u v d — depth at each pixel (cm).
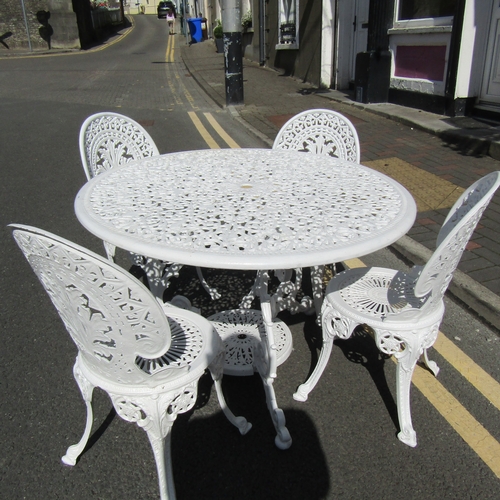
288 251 172
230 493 193
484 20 633
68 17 2264
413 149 588
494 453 207
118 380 174
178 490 195
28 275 352
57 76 1398
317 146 359
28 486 193
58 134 742
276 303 287
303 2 1095
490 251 350
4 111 905
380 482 196
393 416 228
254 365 251
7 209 466
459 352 267
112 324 157
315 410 232
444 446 211
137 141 351
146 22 4512
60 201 487
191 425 226
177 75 1443
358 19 936
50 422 224
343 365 263
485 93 660
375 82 809
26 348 273
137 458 206
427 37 709
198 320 212
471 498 188
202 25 2689
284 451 211
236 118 811
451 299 313
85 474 199
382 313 212
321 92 999
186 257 169
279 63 1318
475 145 566
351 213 207
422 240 372
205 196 229
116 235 185
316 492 193
